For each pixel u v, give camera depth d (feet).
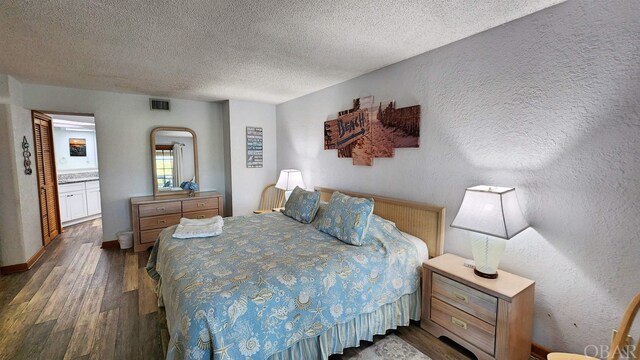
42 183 13.15
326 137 11.91
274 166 16.30
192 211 13.96
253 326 4.72
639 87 4.62
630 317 3.67
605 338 5.17
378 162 9.60
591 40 5.07
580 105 5.26
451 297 6.33
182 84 11.51
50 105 11.92
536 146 5.88
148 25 6.31
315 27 6.40
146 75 10.23
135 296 8.81
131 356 6.18
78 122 17.60
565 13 5.35
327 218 8.23
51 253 12.63
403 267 6.91
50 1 5.29
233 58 8.43
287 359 5.29
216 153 15.88
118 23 6.21
